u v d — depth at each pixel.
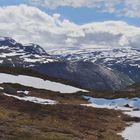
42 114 69.88
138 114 89.12
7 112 65.25
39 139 45.69
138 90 151.00
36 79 131.88
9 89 94.75
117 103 110.50
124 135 63.31
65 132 56.72
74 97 110.56
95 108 90.81
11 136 45.59
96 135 59.81
